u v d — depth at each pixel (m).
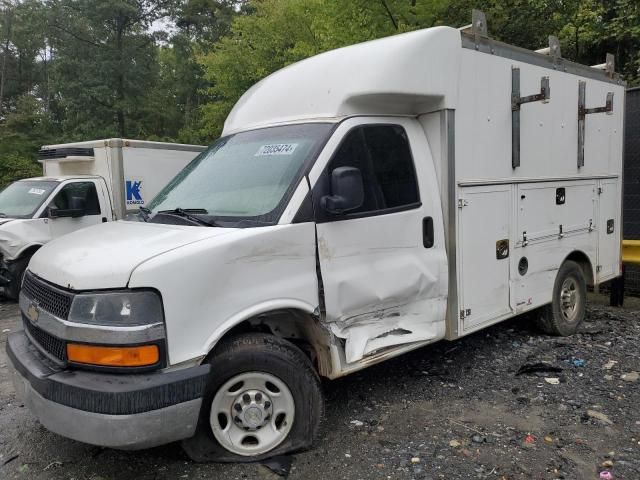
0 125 32.69
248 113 4.71
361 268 3.93
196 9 36.16
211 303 3.23
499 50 4.90
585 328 6.38
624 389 4.62
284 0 20.80
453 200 4.49
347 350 3.87
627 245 7.23
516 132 5.09
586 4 11.80
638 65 12.01
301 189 3.65
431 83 4.27
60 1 32.44
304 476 3.41
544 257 5.62
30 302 3.57
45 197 9.24
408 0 12.62
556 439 3.81
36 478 3.51
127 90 33.53
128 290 3.03
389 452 3.68
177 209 3.93
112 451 3.77
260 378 3.50
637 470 3.41
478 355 5.51
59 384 3.00
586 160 6.17
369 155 4.05
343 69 4.14
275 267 3.48
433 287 4.39
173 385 3.02
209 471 3.46
